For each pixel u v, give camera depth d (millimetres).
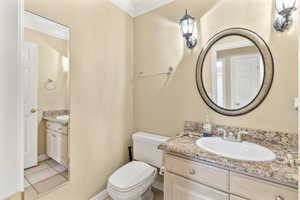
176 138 1394
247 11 1307
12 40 423
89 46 1498
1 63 404
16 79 432
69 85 1338
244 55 1318
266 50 1221
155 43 1862
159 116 1845
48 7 1188
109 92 1725
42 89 1191
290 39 1144
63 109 1310
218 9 1445
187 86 1634
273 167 854
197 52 1566
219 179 986
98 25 1582
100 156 1627
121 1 1822
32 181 1149
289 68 1150
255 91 1276
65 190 1325
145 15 1944
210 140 1316
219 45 1438
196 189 1077
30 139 1149
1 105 406
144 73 1963
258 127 1267
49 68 1218
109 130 1729
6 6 412
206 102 1503
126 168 1553
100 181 1627
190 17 1468
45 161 1218
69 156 1353
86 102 1482
